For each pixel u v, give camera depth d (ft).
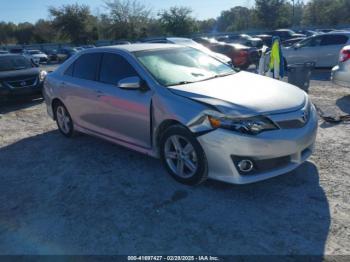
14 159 16.85
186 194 12.00
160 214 10.95
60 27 177.58
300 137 11.27
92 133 17.01
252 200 11.39
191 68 14.80
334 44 42.70
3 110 28.81
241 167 10.99
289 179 12.67
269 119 10.95
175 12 165.07
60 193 12.91
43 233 10.49
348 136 17.07
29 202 12.44
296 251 8.93
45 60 120.26
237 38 90.48
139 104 13.38
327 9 167.63
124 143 15.03
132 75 14.07
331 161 14.14
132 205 11.61
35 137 20.26
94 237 10.09
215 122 10.96
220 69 15.69
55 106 19.54
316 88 31.04
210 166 11.51
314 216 10.34
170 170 12.95
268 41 89.92
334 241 9.21
